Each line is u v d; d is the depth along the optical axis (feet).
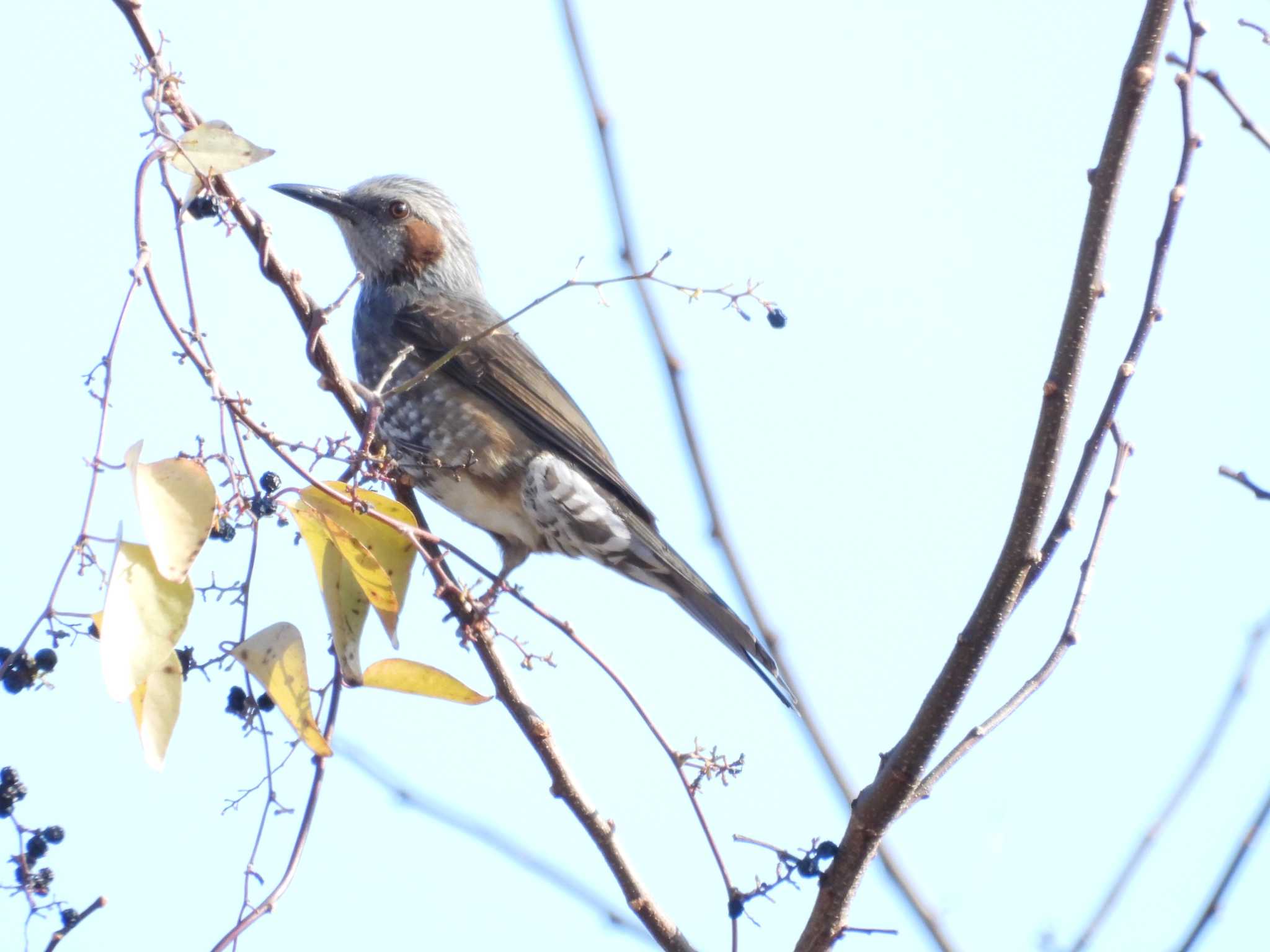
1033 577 28.22
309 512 27.96
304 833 26.91
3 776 25.30
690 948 31.35
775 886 28.81
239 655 25.89
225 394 25.44
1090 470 28.58
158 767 25.22
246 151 27.71
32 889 24.99
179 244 25.89
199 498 24.23
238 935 25.30
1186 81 28.91
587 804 32.01
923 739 28.55
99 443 24.06
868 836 28.81
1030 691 30.32
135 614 23.84
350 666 28.43
